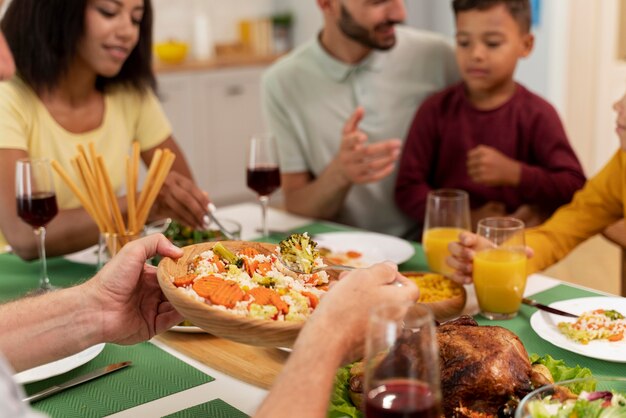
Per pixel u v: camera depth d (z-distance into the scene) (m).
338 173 2.34
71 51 2.15
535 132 2.50
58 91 2.24
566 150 2.48
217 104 5.10
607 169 2.06
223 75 5.08
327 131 2.67
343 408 1.12
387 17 2.48
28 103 2.20
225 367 1.31
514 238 1.52
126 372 1.33
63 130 2.26
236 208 2.47
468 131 2.55
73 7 2.09
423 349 0.81
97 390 1.26
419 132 2.61
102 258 1.72
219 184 5.25
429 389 0.81
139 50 2.36
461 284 1.56
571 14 4.54
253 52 5.62
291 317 1.03
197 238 1.89
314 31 5.52
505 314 1.52
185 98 4.95
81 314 1.23
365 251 1.95
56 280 1.83
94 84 2.36
